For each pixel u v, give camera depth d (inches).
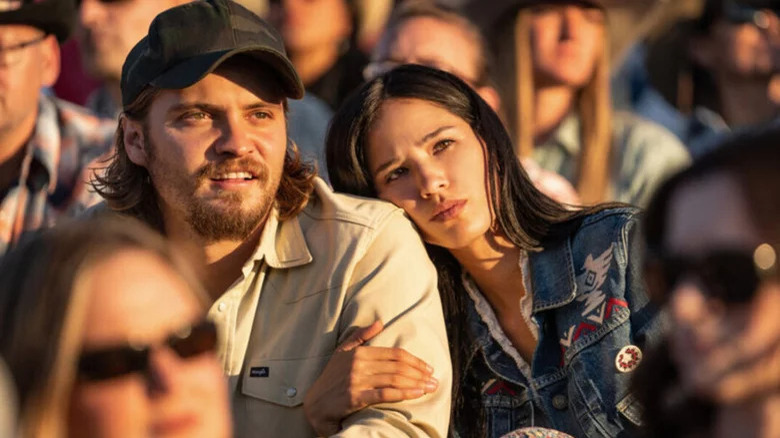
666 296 127.0
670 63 394.0
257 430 203.3
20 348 112.0
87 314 113.0
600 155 338.0
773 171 118.8
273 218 211.9
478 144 215.3
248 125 206.7
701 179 122.3
